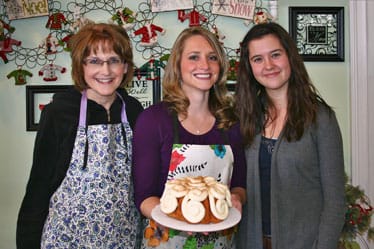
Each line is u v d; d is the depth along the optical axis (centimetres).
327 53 222
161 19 219
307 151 132
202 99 139
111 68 137
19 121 222
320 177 133
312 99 137
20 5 214
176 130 134
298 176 133
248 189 142
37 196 138
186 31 137
